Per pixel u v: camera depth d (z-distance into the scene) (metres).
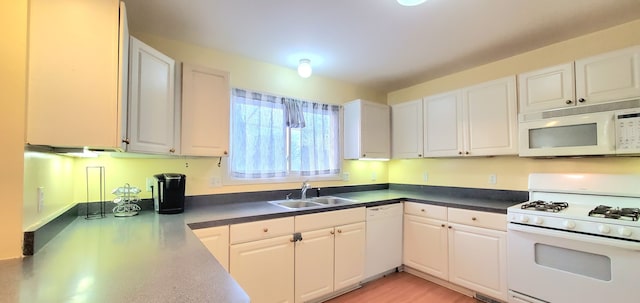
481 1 1.75
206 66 2.31
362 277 2.61
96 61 1.28
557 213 1.88
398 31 2.14
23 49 1.16
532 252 1.99
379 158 3.30
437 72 3.08
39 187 1.27
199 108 2.11
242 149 2.62
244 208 2.28
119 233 1.48
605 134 1.87
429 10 1.85
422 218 2.80
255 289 1.98
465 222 2.45
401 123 3.33
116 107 1.31
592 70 1.97
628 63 1.82
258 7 1.81
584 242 1.75
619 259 1.64
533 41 2.32
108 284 0.85
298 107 2.98
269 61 2.77
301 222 2.22
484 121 2.56
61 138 1.20
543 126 2.15
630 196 1.94
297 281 2.19
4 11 1.14
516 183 2.63
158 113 1.78
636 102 1.77
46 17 1.20
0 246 1.08
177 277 0.91
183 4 1.77
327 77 3.24
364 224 2.65
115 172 2.06
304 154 3.03
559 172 2.37
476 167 2.94
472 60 2.74
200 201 2.40
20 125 1.13
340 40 2.30
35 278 0.90
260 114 2.74
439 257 2.64
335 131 3.31
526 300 2.02
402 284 2.69
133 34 2.13
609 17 1.95
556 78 2.13
